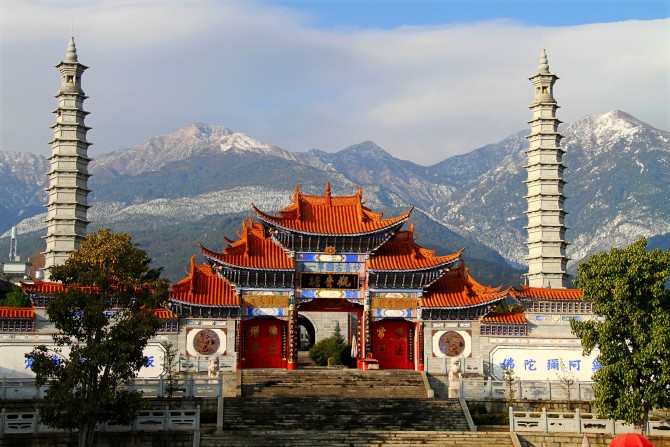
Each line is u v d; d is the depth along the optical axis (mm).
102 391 66250
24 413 69188
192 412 73625
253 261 92375
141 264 73438
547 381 83125
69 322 68562
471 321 92875
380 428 75000
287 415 76125
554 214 114062
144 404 67312
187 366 88625
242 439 70125
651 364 70312
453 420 76812
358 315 97312
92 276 70688
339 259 94000
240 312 91500
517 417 74125
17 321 86312
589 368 91688
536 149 115562
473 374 90688
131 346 66812
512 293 92125
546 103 116000
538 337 92188
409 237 96438
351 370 90000
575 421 72750
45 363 66938
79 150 110250
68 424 65438
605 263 72375
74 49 112312
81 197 109875
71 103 110688
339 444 69875
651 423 73062
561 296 92750
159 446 70000
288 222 93000
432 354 92312
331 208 95875
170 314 90125
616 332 72000
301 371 88125
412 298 93750
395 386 86188
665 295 71875
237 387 83375
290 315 92500
